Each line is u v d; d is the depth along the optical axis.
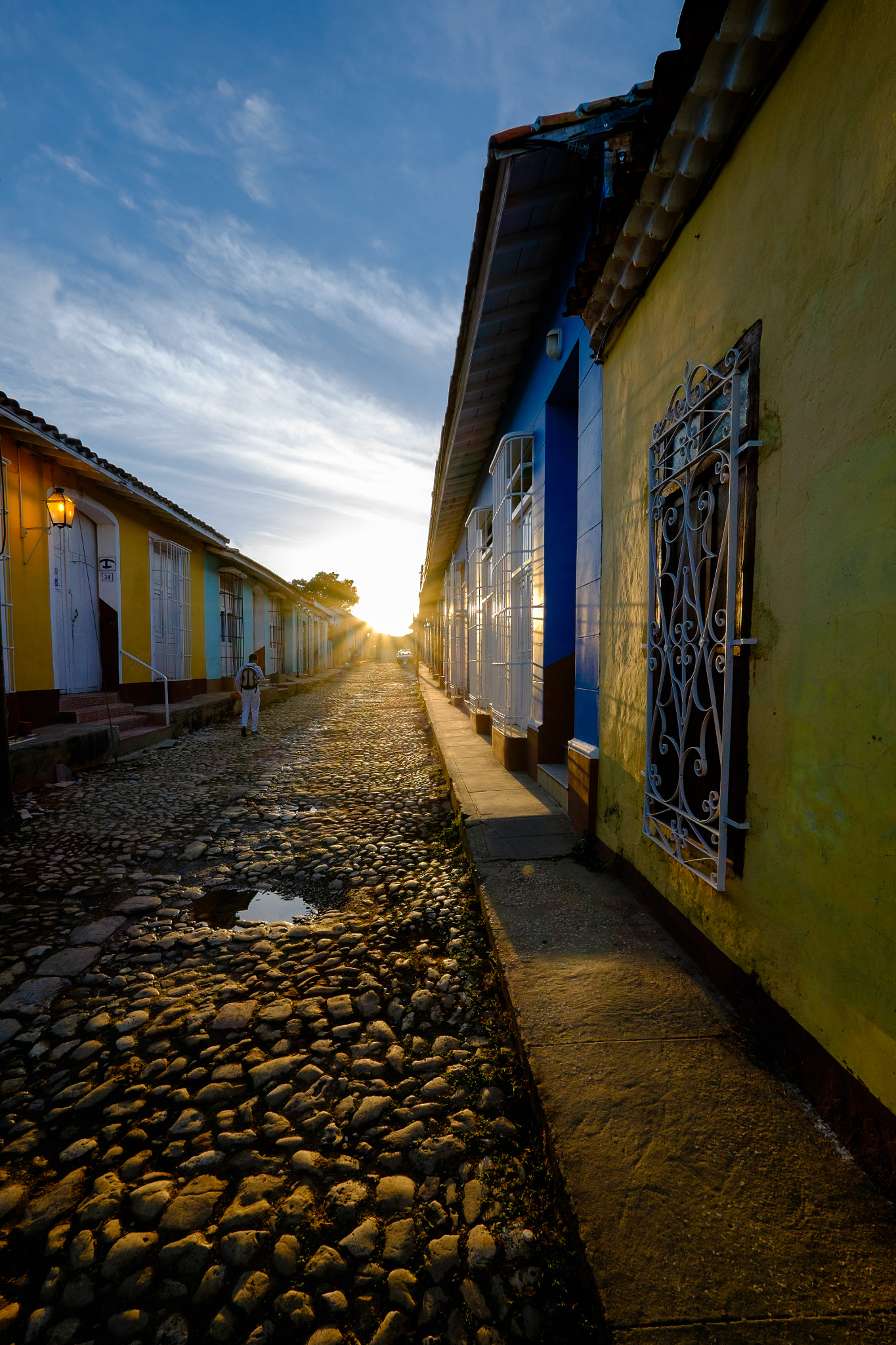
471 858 3.94
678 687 2.71
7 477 7.49
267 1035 2.52
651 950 2.72
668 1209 1.50
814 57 1.72
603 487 3.76
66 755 7.39
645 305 3.08
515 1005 2.33
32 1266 1.59
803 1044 1.85
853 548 1.60
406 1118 2.06
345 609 44.41
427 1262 1.56
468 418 7.42
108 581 10.24
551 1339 1.39
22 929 3.52
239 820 5.74
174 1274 1.55
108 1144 1.99
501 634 6.94
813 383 1.76
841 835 1.65
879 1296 1.29
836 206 1.65
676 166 2.41
